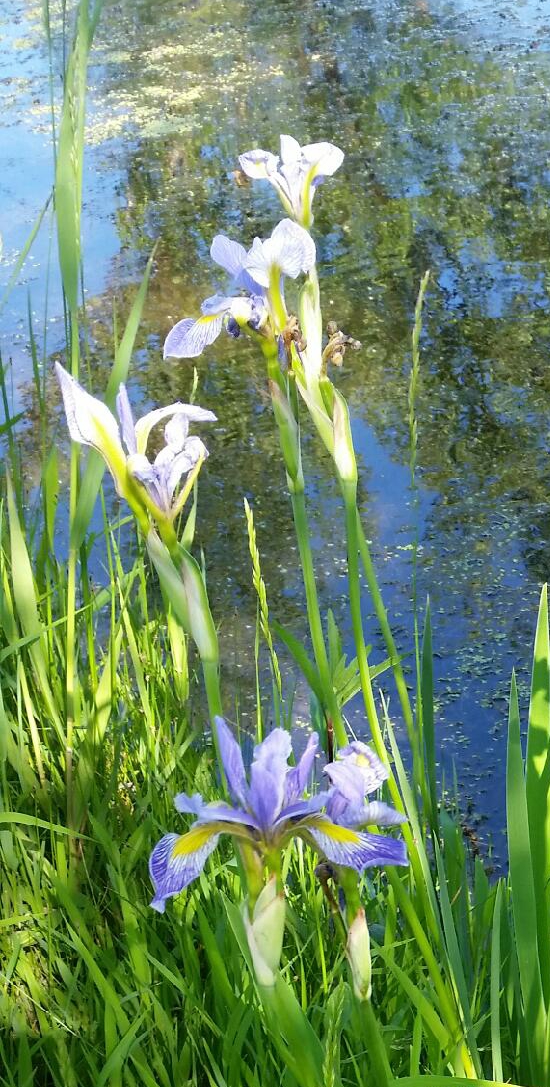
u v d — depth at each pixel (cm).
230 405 265
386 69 467
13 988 103
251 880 79
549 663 94
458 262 313
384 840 79
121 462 86
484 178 362
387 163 379
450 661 191
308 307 95
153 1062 95
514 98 420
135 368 280
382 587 208
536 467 236
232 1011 93
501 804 162
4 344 293
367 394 263
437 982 91
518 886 89
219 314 96
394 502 230
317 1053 82
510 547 215
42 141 427
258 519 229
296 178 104
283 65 487
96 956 103
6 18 598
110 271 325
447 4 553
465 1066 91
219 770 123
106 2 629
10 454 124
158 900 79
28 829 112
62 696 120
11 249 345
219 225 349
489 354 272
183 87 474
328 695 95
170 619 135
